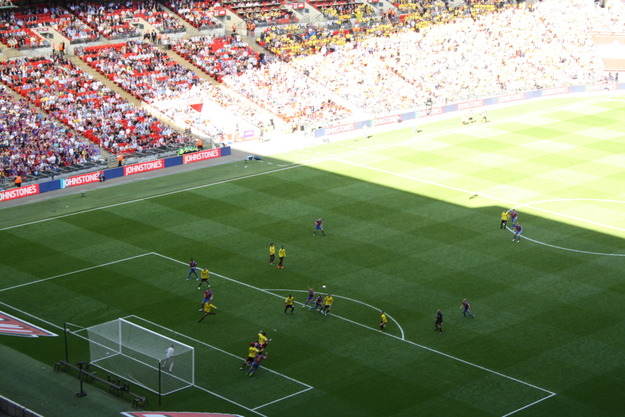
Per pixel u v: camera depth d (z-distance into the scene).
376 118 130.25
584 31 166.50
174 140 115.81
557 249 83.50
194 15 147.00
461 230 87.88
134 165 105.94
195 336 66.06
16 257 80.06
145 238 84.88
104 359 61.41
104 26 137.00
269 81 137.38
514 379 60.59
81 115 115.75
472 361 62.94
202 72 135.75
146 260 79.81
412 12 169.25
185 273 77.19
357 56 150.50
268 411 56.38
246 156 114.25
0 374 59.97
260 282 75.50
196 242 84.00
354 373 61.19
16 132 108.38
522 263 80.00
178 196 97.25
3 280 75.19
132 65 130.25
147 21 141.12
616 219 92.06
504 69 154.50
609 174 107.50
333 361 62.81
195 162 111.38
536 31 166.75
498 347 64.94
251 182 102.50
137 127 116.62
